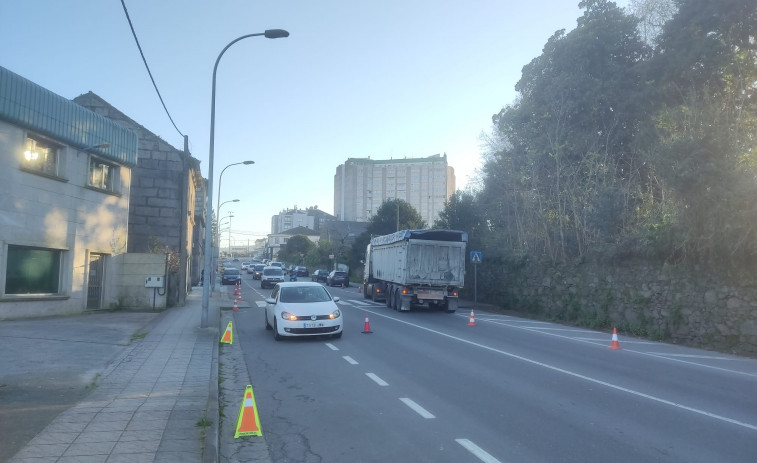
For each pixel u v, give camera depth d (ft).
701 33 83.92
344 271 183.32
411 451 22.24
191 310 83.97
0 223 57.41
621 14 104.78
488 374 38.17
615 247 74.74
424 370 39.42
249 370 39.63
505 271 106.73
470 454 21.83
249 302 107.04
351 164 378.94
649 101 91.30
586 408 29.22
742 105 78.07
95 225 72.54
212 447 21.22
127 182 79.36
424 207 366.22
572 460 21.20
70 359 40.45
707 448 22.82
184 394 30.73
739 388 35.91
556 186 94.63
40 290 64.44
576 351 51.03
